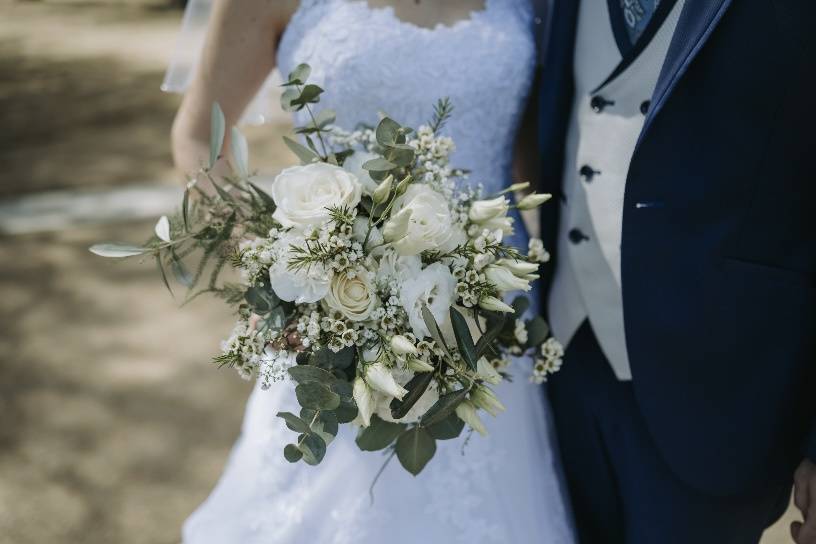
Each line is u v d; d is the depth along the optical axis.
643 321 1.79
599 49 1.83
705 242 1.69
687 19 1.58
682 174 1.68
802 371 1.73
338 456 1.88
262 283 1.44
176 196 6.07
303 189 1.39
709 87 1.61
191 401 3.71
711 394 1.78
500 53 1.85
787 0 1.49
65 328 4.36
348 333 1.35
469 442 1.88
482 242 1.43
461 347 1.34
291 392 1.93
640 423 1.99
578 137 1.92
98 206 5.91
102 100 9.04
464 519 1.86
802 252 1.68
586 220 1.91
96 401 3.72
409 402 1.33
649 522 1.98
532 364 2.02
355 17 1.80
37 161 6.96
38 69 10.55
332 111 1.56
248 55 1.90
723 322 1.72
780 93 1.54
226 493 2.08
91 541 2.91
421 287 1.34
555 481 2.07
